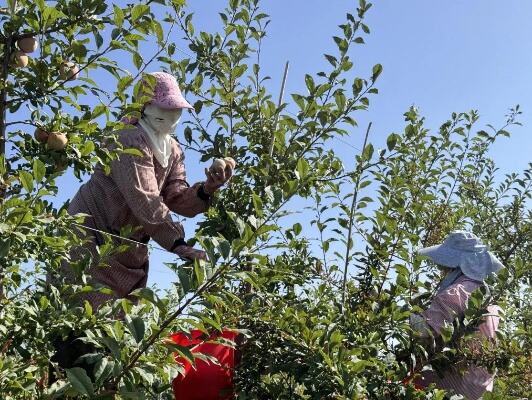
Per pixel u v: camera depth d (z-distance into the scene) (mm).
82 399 2152
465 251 3545
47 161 2281
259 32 3775
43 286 2398
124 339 2150
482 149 5176
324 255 3508
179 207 3264
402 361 3016
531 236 5016
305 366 2758
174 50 3723
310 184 3422
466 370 3146
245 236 2045
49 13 2295
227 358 2896
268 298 3094
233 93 3602
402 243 3412
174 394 2879
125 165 2891
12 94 2385
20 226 2029
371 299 3354
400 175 4133
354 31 3547
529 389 3342
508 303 3555
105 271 2945
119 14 2369
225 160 3164
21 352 2264
